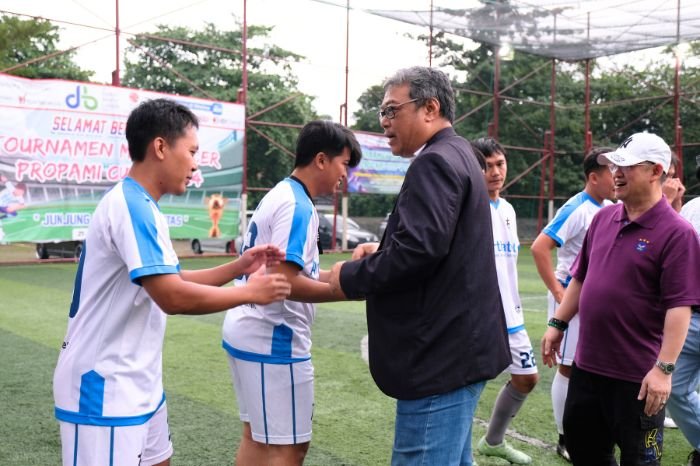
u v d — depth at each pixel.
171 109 2.08
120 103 13.55
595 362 2.66
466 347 2.05
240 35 24.23
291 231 2.50
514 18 15.50
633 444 2.58
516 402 3.54
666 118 24.03
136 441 2.00
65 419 1.99
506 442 3.87
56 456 3.52
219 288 2.03
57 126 12.83
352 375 5.37
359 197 26.95
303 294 2.35
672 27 16.02
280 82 24.64
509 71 23.95
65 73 21.39
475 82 23.72
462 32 16.92
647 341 2.57
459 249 2.04
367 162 17.30
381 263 1.97
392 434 4.00
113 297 1.99
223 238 15.21
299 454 2.75
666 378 2.44
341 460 3.58
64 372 2.00
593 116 25.36
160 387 2.13
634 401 2.56
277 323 2.64
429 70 2.21
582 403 2.75
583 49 18.38
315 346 6.45
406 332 2.05
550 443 3.93
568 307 3.00
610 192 3.74
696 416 3.30
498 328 2.17
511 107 24.16
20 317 7.59
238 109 15.20
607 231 2.75
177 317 7.90
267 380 2.66
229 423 4.13
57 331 6.84
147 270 1.90
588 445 2.82
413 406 2.06
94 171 13.31
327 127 2.67
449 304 2.04
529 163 24.27
